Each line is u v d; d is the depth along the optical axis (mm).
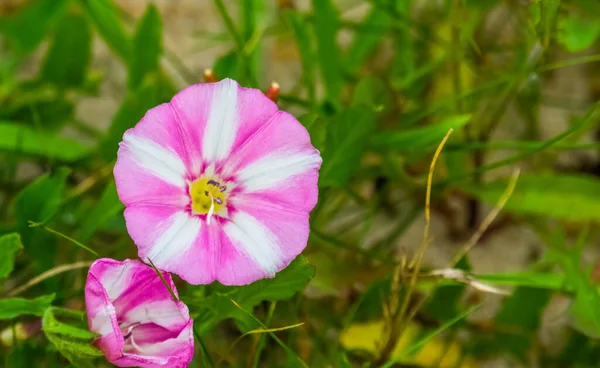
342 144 188
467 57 230
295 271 165
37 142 211
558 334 219
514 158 208
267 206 161
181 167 159
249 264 158
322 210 219
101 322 152
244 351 209
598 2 221
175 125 158
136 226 155
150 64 217
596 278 225
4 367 187
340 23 229
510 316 205
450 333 209
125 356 151
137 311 155
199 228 158
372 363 191
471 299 222
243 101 161
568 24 213
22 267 210
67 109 229
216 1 212
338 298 213
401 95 225
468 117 196
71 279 201
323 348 205
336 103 224
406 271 183
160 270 155
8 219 225
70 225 209
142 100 196
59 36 225
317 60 225
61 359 180
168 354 154
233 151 161
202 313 171
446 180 217
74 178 223
